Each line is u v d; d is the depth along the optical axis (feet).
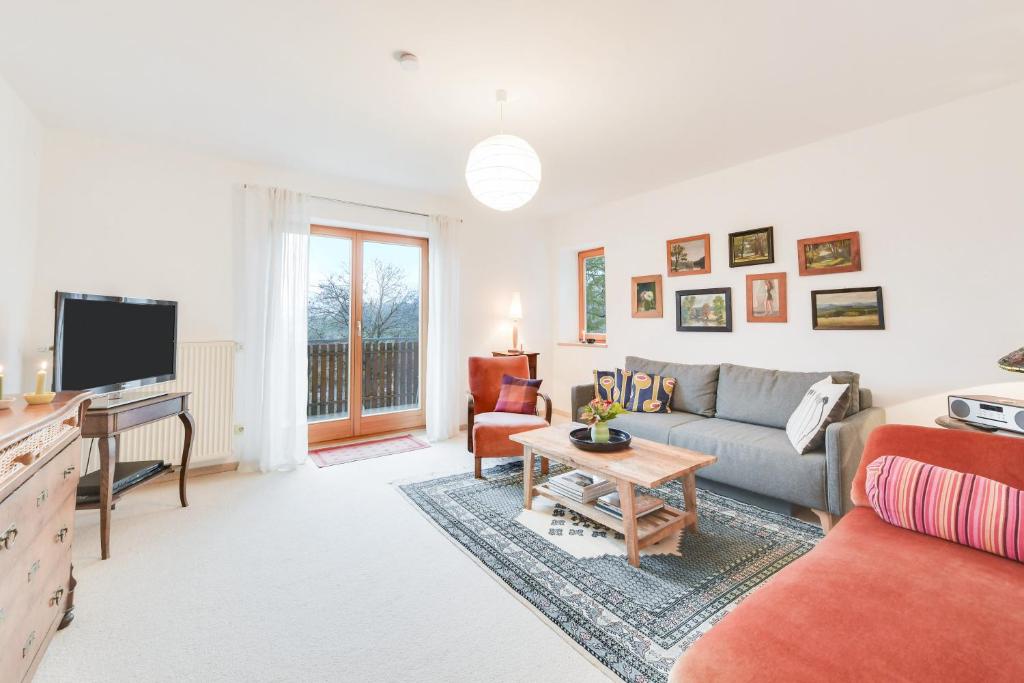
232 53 6.92
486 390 12.85
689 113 9.01
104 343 7.59
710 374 11.60
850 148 10.02
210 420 10.47
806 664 2.91
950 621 3.30
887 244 9.55
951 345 8.80
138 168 10.11
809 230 10.70
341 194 12.85
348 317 13.94
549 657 4.83
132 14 6.02
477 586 6.16
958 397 7.56
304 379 11.81
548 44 6.75
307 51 6.88
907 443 5.44
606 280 15.75
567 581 6.22
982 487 4.50
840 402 7.91
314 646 4.99
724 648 3.11
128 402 7.51
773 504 8.54
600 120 9.27
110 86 7.82
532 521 8.17
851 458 7.59
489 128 9.57
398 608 5.68
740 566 6.57
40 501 4.46
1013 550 4.12
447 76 7.59
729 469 8.87
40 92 7.98
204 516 8.39
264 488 9.87
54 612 4.85
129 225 9.97
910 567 4.05
